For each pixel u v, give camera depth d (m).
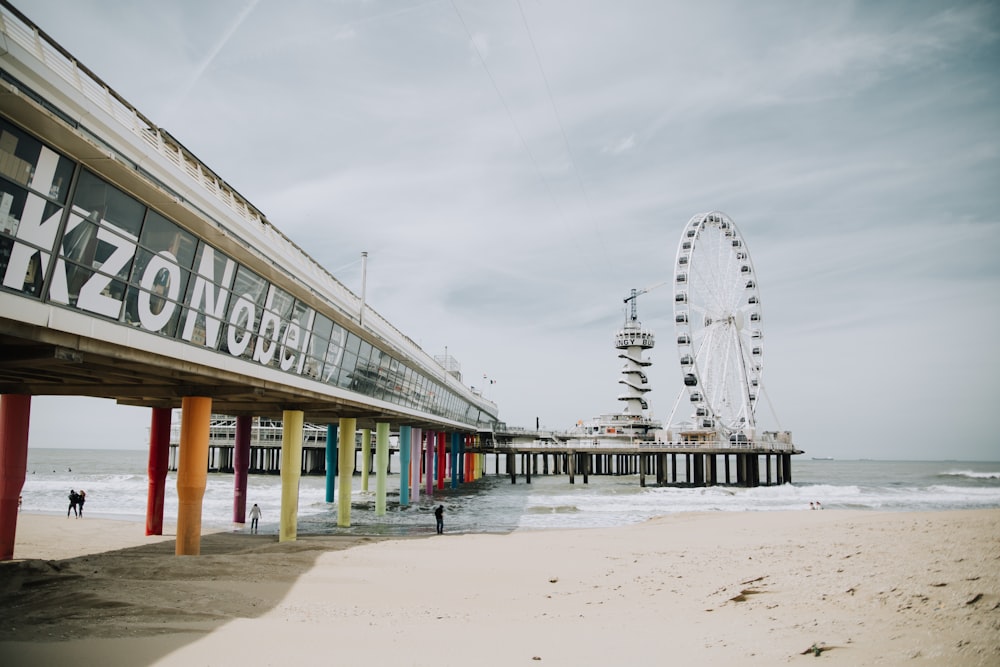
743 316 69.94
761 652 8.20
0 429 17.47
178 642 8.82
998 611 8.46
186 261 14.51
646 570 17.31
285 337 20.42
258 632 9.67
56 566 14.47
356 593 14.13
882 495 58.00
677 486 71.94
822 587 11.68
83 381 17.81
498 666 8.14
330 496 47.53
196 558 17.33
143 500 45.28
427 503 47.53
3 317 9.89
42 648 8.22
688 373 63.34
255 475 88.19
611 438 76.06
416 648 9.16
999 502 51.25
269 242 17.89
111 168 11.28
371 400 30.61
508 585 15.87
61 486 59.50
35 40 10.25
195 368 15.73
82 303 11.55
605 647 9.16
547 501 49.50
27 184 10.09
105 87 12.16
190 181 13.74
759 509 44.59
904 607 9.47
